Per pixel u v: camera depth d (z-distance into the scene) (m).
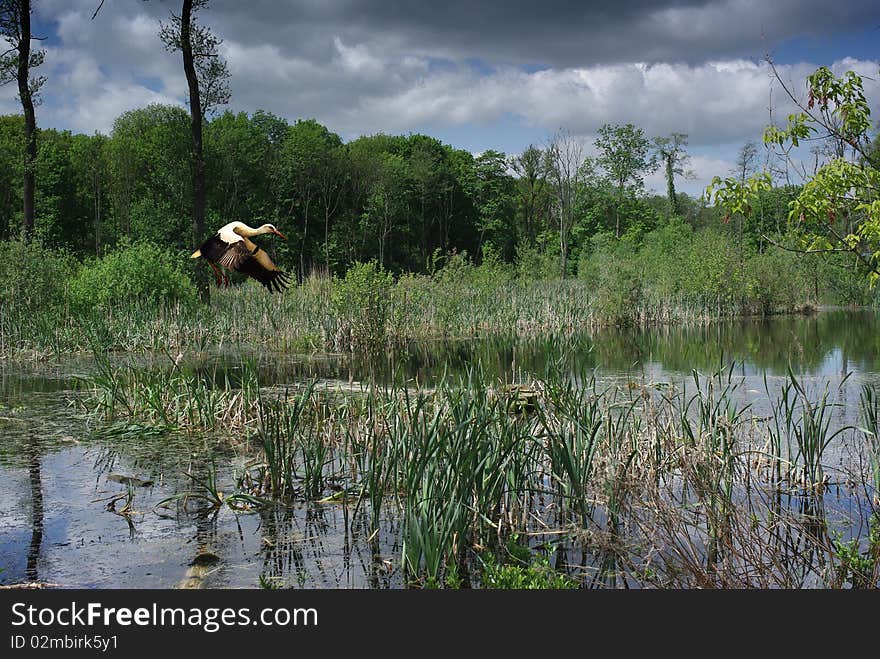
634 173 76.56
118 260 27.17
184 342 24.53
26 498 9.37
